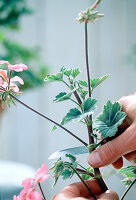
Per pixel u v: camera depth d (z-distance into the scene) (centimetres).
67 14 294
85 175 59
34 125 296
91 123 52
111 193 52
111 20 291
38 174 50
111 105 53
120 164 64
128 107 60
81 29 293
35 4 288
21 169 147
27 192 50
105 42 292
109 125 52
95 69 292
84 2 293
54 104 292
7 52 175
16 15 173
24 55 176
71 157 52
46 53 291
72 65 293
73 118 50
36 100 293
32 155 297
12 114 292
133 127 53
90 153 53
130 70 288
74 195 54
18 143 296
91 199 55
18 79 58
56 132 293
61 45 293
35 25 289
